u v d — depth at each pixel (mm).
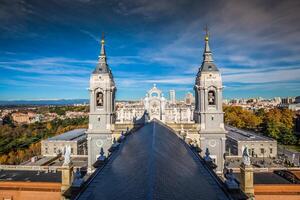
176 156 33531
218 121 88875
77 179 27766
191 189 23219
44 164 115188
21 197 71500
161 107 94000
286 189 66875
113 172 29391
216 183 28922
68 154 43375
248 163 44125
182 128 89375
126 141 51625
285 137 186625
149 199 16781
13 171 87312
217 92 89000
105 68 93250
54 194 70812
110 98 92375
